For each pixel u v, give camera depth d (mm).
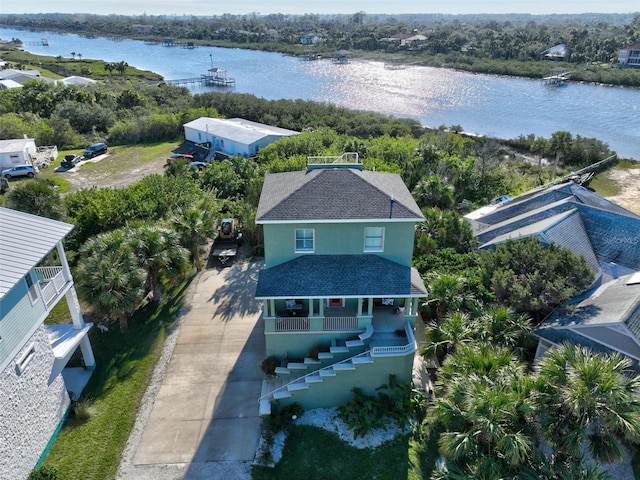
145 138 69500
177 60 181250
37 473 16734
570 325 21109
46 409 18344
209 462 18000
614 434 16078
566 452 14984
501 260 24250
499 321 21000
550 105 97562
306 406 20844
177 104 86750
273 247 21297
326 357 21016
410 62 157250
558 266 23375
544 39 167625
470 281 24078
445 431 18609
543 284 22672
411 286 20656
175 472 17578
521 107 96125
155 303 27531
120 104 83688
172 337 24703
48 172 53844
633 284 23250
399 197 21609
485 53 156625
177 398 20844
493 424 14461
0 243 16797
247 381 21766
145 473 17531
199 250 32812
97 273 22359
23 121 67188
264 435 19172
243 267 31656
